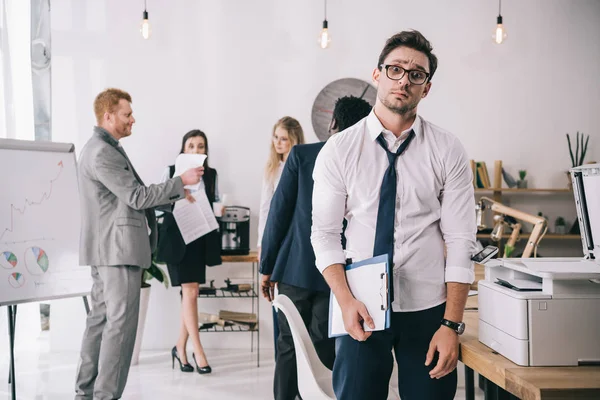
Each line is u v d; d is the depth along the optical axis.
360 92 5.30
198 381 4.29
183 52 5.24
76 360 4.83
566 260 1.85
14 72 5.11
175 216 4.41
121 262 3.41
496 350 1.72
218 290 5.23
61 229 3.41
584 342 1.59
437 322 1.82
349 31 5.29
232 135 5.28
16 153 3.29
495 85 5.37
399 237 1.82
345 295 1.79
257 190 5.29
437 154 1.83
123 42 5.20
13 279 3.16
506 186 5.37
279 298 2.29
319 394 2.03
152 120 5.23
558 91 5.39
